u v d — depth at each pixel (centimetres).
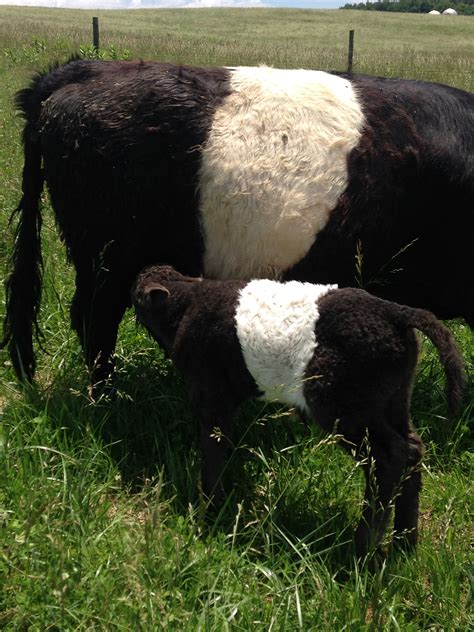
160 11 3047
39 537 163
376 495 169
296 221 213
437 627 162
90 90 219
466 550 186
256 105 215
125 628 144
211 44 1460
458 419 240
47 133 223
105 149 215
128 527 178
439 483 214
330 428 178
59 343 268
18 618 143
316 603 162
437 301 245
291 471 203
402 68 1094
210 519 191
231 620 151
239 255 219
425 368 256
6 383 239
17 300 239
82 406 223
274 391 184
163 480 206
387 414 180
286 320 177
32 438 206
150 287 201
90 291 235
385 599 162
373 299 175
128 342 267
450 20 2850
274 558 177
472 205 225
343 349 171
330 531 190
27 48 1084
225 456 202
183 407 235
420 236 231
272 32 2233
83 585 156
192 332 193
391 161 218
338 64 1172
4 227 353
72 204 227
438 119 226
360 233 220
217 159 211
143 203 218
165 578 160
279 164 211
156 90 214
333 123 216
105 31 1625
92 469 199
